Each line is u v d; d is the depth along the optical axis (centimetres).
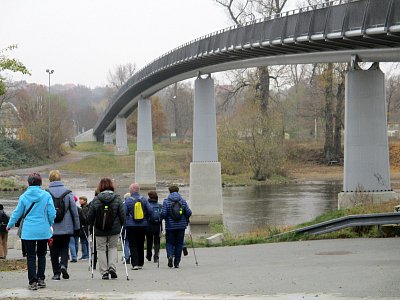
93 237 1806
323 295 1271
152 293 1384
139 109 8575
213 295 1330
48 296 1375
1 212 2412
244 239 2983
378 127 3575
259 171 8631
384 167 3575
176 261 1970
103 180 1662
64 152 12825
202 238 3391
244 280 1561
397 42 3152
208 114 5234
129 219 1912
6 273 1950
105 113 12675
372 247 2200
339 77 9425
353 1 3073
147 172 8450
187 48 5281
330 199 6150
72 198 1625
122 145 12256
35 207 1478
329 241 2512
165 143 14262
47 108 12700
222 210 5141
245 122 8881
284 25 3684
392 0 2806
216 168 5116
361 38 3145
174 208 1948
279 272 1684
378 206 3059
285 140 10044
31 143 11850
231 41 4412
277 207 5625
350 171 3597
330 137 9788
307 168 9525
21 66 2831
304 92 11188
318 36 3325
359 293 1284
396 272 1565
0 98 12850
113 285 1553
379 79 3581
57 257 1666
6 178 8781
